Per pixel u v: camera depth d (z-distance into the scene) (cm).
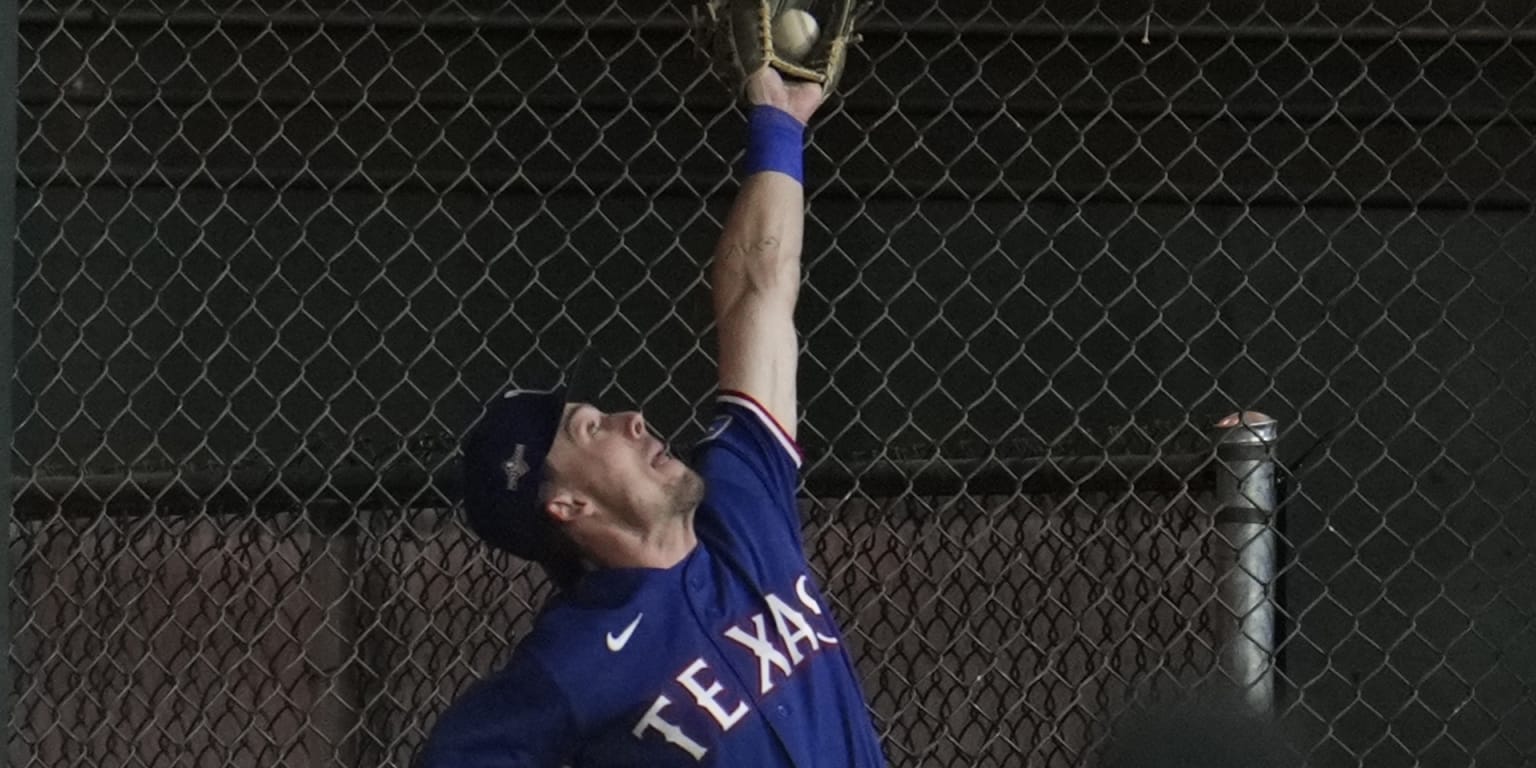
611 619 989
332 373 2083
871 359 2108
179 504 1551
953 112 2055
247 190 2061
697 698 972
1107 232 2131
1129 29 1803
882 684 1513
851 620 1532
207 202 2061
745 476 1084
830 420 2094
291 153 2047
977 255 2120
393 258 1789
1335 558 2098
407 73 2017
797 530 1097
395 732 1549
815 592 1061
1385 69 2077
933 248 2116
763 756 974
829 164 2067
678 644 986
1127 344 2133
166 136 2028
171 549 1562
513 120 2066
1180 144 2097
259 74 2008
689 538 1039
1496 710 2064
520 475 1029
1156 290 2136
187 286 2064
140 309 2053
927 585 1588
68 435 2036
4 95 999
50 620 1590
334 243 2083
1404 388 2128
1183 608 1559
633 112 1938
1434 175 2106
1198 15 1794
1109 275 2133
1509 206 2102
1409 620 1884
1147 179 2103
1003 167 1809
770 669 995
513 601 1575
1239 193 2102
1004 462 1514
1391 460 1748
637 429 1033
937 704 1585
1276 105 2067
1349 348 2133
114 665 1533
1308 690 2042
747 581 1028
